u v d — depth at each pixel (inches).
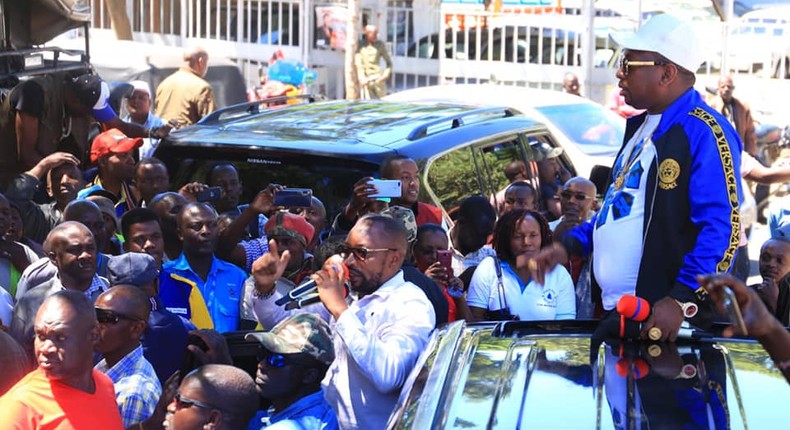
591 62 733.3
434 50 767.7
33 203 283.3
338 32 768.3
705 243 152.2
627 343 140.3
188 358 184.5
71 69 360.8
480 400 121.9
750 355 134.4
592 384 125.3
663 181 156.3
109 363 180.1
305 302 176.7
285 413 169.2
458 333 147.6
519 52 753.0
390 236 171.3
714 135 155.3
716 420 115.4
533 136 336.5
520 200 285.7
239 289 241.3
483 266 233.3
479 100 420.5
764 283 257.3
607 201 164.6
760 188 539.2
